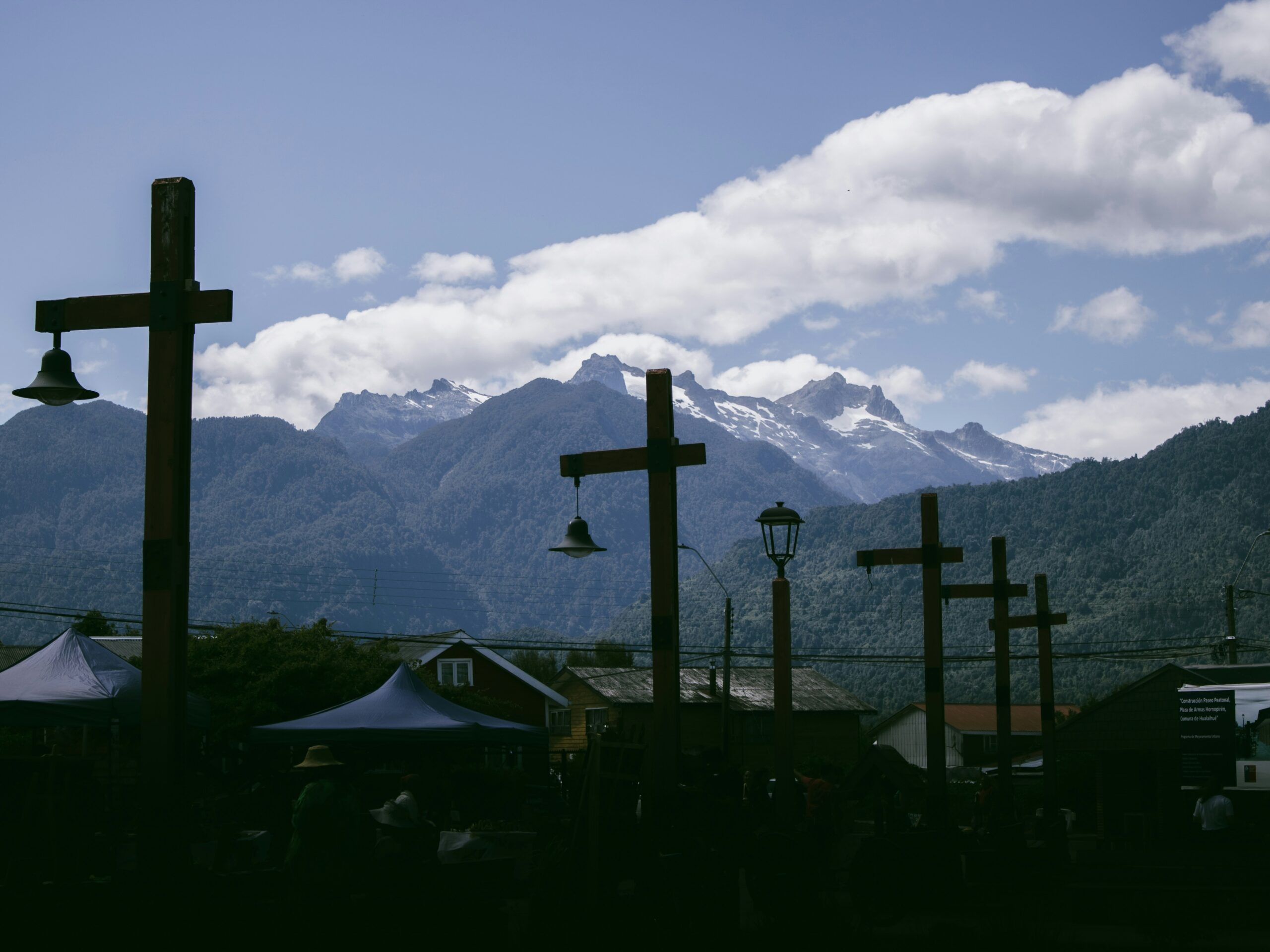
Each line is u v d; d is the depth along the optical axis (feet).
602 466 42.16
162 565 31.55
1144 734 97.04
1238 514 555.69
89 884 30.50
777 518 54.03
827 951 35.65
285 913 30.07
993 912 43.47
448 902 32.86
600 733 39.40
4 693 46.29
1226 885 42.09
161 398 32.24
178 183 33.06
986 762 243.60
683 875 36.73
